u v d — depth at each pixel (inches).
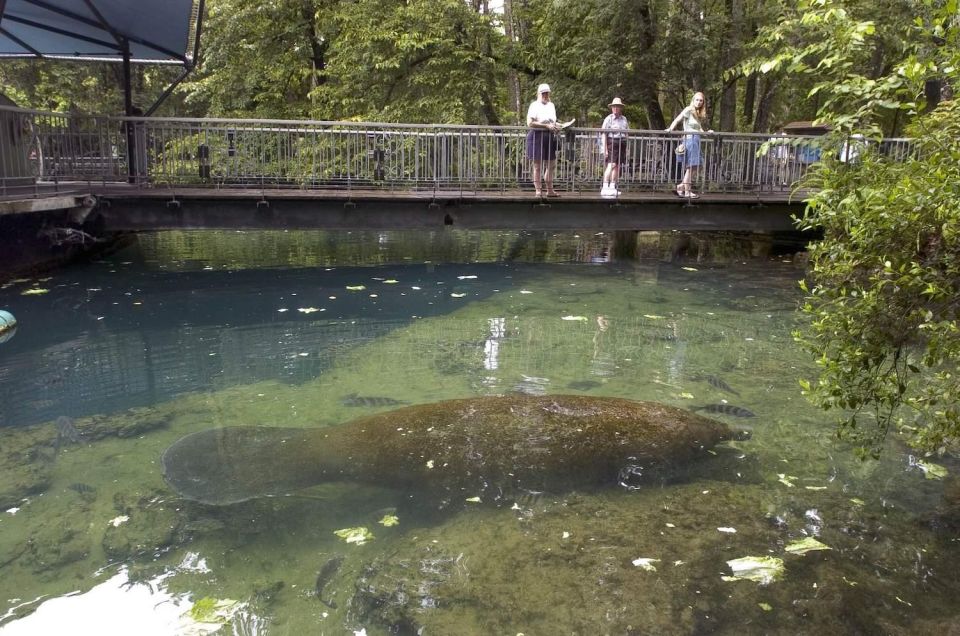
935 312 133.0
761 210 576.7
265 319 384.5
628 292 474.6
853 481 184.5
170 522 161.8
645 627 124.2
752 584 136.1
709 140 573.6
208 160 524.7
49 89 1154.0
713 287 495.5
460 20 852.6
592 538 152.6
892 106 140.3
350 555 148.8
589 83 823.1
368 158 536.4
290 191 511.2
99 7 493.4
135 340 338.3
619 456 183.2
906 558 147.7
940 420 155.9
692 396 255.8
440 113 845.8
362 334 355.3
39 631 124.6
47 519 164.4
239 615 129.3
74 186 497.4
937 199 120.3
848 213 137.4
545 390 263.1
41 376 280.7
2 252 445.1
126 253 606.5
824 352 151.0
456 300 441.7
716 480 181.3
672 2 778.2
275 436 202.1
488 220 533.6
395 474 176.7
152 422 227.6
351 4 873.5
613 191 553.9
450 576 140.5
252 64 935.0
